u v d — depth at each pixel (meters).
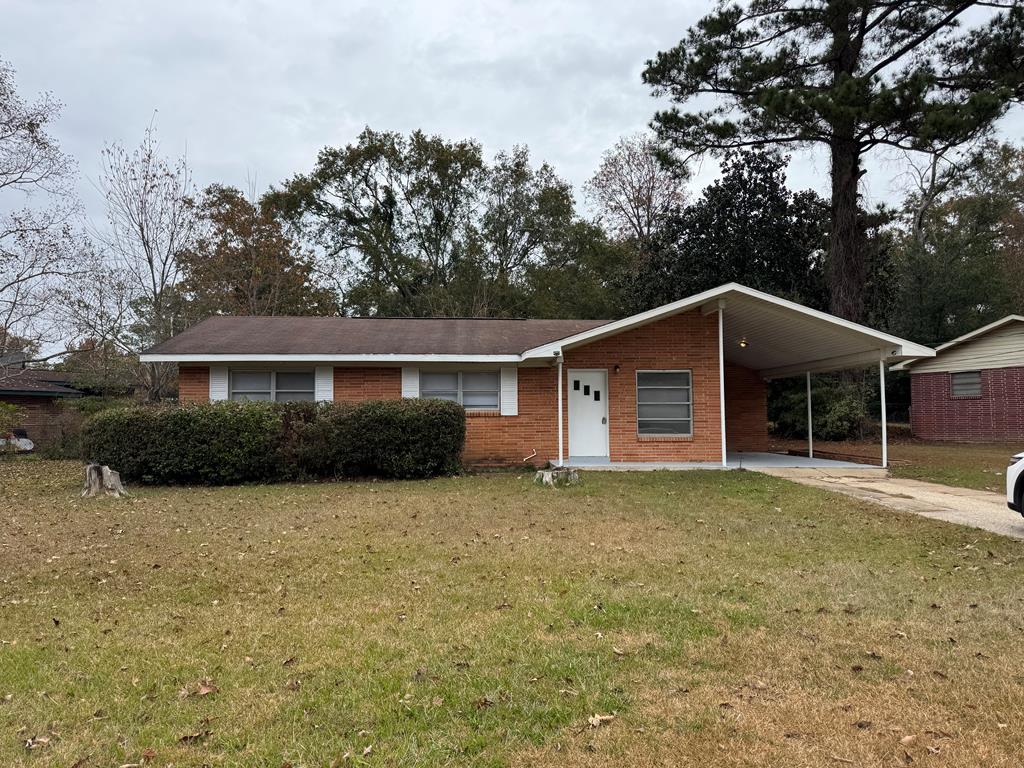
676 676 3.73
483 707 3.38
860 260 22.20
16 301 19.22
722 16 21.38
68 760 2.94
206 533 7.73
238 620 4.79
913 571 5.98
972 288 28.48
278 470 12.50
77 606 5.14
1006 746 2.96
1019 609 4.87
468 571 6.00
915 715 3.26
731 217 25.58
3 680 3.78
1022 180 34.31
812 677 3.71
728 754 2.91
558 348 13.55
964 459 16.62
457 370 15.02
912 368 24.48
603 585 5.51
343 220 37.69
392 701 3.46
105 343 21.69
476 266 35.78
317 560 6.45
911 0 19.67
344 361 14.18
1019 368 21.28
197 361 13.84
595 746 2.99
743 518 8.49
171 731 3.19
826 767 2.81
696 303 13.45
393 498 10.23
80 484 12.58
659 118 22.89
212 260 27.09
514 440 15.02
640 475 12.90
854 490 11.16
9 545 7.19
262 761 2.91
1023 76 18.66
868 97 18.62
